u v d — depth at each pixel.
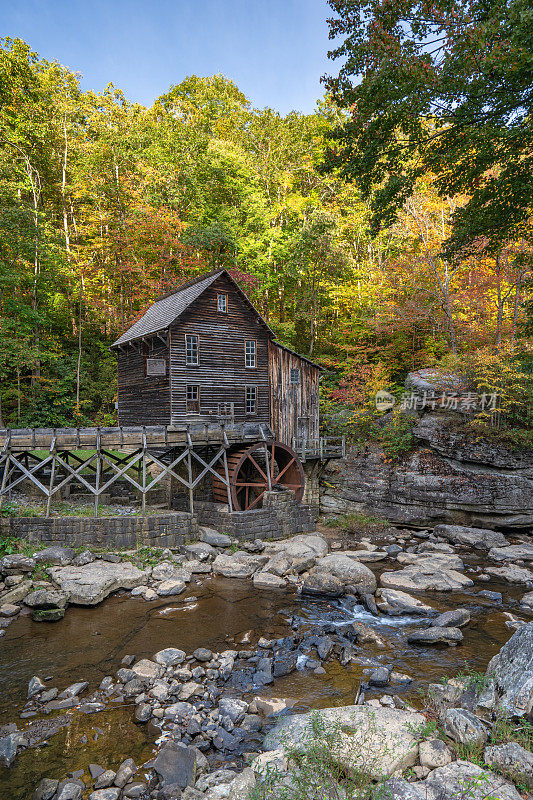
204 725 6.69
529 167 10.12
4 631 9.79
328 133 10.84
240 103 44.09
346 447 22.33
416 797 4.12
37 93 31.38
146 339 20.91
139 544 14.42
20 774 5.73
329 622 10.55
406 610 11.11
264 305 32.97
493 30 7.20
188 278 29.28
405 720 5.79
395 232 26.08
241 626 10.28
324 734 5.35
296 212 33.88
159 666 8.28
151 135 34.56
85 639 9.52
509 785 4.22
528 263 14.16
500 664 6.30
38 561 12.44
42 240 26.38
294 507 17.92
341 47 9.29
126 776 5.57
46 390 26.98
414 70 8.21
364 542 16.97
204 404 19.86
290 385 23.05
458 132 9.96
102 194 32.72
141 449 15.50
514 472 17.58
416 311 24.67
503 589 12.55
